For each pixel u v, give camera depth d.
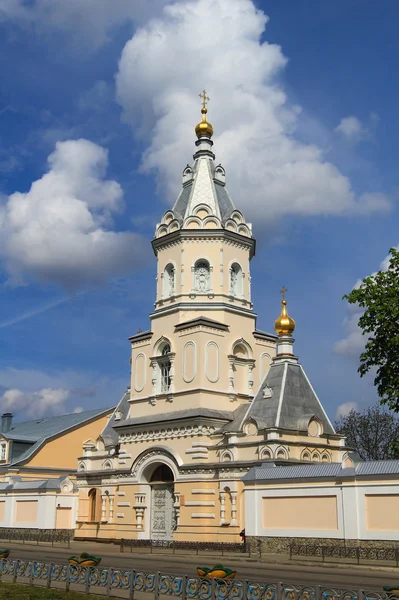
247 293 56.72
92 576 23.81
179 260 55.62
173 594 21.28
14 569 26.36
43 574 25.95
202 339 51.75
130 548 46.66
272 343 57.59
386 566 30.31
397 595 16.92
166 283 56.66
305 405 48.56
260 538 38.88
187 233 55.44
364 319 37.00
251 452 45.81
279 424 45.84
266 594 18.97
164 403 52.91
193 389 50.72
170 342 53.94
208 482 47.75
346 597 17.56
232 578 21.58
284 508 38.25
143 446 53.00
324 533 36.00
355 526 34.53
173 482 50.41
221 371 52.38
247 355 55.03
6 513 61.84
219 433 49.03
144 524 51.44
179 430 50.50
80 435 79.25
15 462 73.81
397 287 36.25
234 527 45.00
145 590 22.20
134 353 57.19
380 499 33.97
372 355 36.62
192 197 57.22
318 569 30.86
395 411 36.28
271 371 50.31
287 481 38.28
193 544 43.81
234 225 56.78
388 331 36.31
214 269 55.03
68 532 59.12
